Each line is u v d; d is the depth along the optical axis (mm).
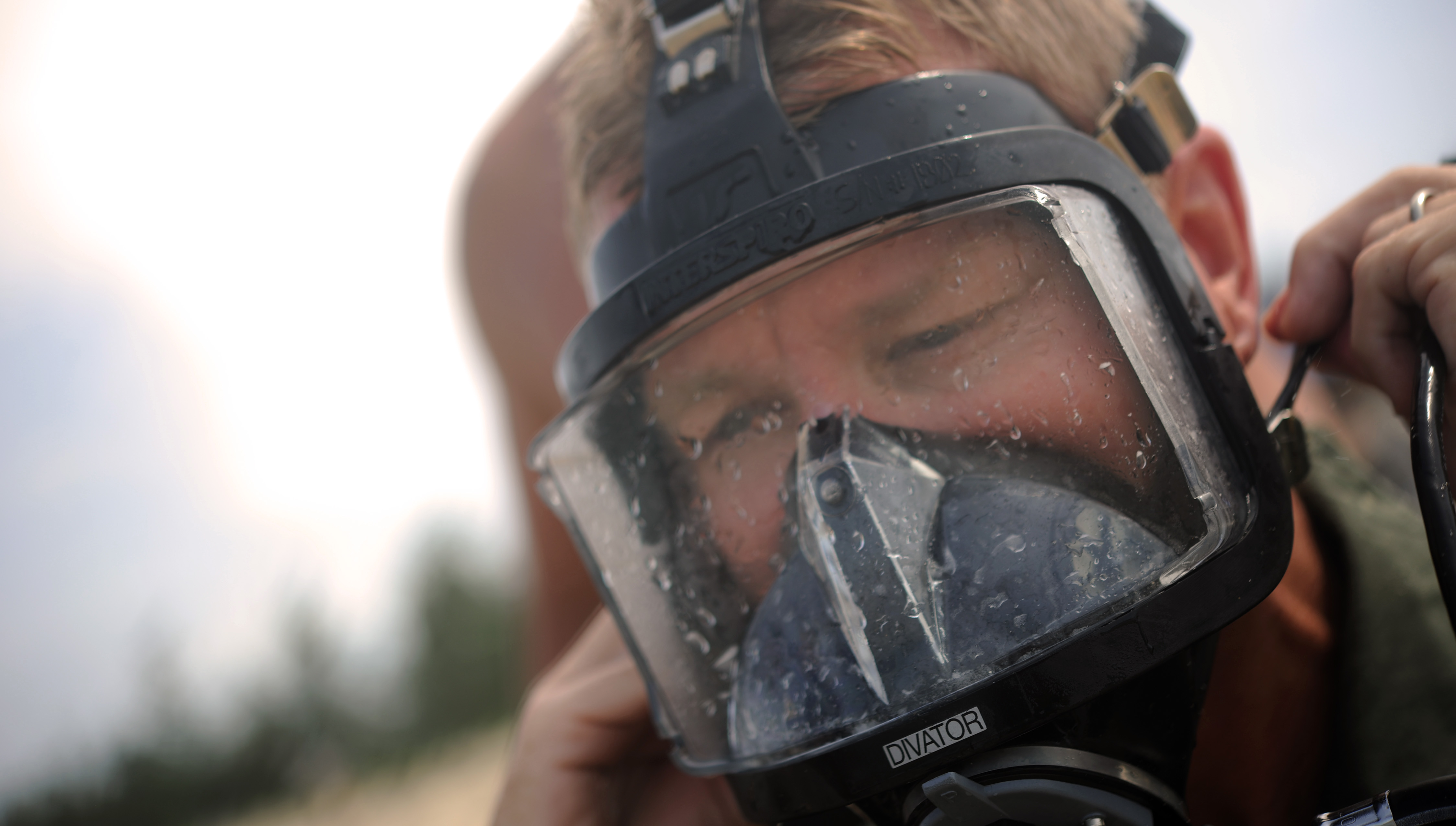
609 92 861
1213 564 602
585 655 1141
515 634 7840
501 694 9039
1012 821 639
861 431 680
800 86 727
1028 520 637
